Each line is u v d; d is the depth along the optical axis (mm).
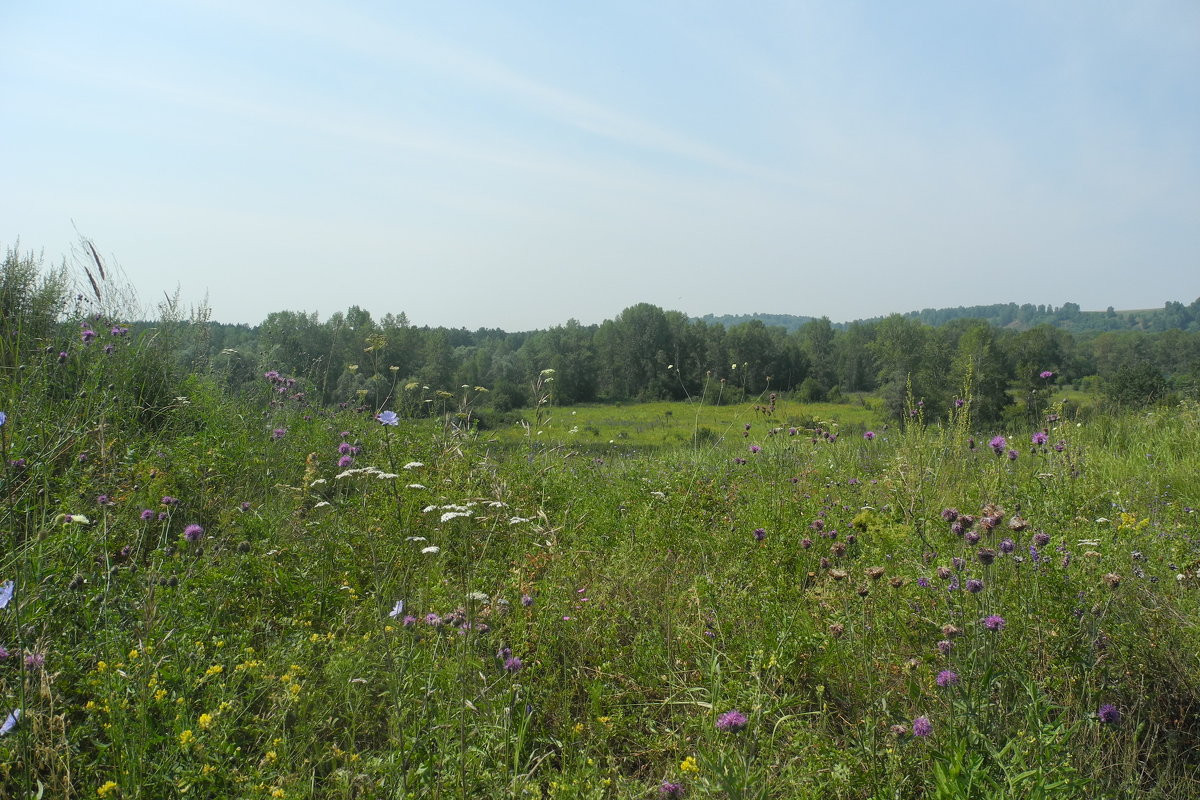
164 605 2926
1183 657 2855
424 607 3449
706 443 8750
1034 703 2377
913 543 3615
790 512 4746
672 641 3357
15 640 2572
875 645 2979
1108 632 2896
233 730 2402
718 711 2631
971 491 5039
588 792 2355
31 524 3393
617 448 9461
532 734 2787
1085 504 4566
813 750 2475
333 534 4152
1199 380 19312
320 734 2670
